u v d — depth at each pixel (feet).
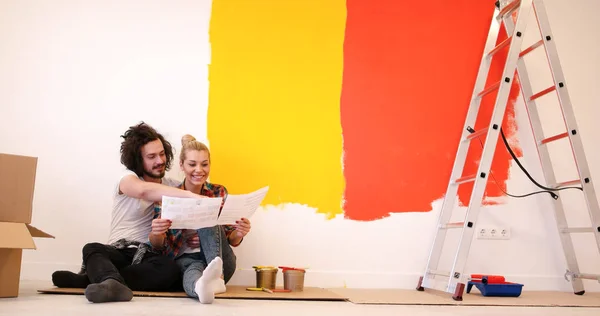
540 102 11.78
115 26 10.61
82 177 10.27
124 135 9.39
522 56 11.00
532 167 11.62
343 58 11.18
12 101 10.25
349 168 11.00
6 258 7.04
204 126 10.63
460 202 11.33
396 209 11.07
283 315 6.33
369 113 11.18
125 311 6.06
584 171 10.19
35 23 10.43
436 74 11.47
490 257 11.25
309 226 10.76
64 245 10.10
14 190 7.07
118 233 8.39
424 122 11.34
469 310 7.66
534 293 10.54
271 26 11.02
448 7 11.61
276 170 10.77
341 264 10.76
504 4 11.03
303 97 10.98
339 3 11.27
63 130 10.31
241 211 7.77
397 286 10.84
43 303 6.53
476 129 11.51
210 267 6.98
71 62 10.44
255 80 10.86
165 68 10.64
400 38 11.42
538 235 11.46
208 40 10.80
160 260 8.01
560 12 12.10
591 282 11.39
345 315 6.61
